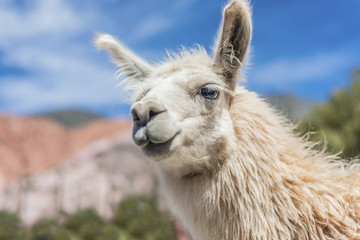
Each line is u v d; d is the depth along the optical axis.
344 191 3.29
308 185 3.22
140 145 3.11
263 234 3.08
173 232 10.06
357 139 12.41
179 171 3.45
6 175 24.31
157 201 12.72
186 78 3.40
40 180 15.16
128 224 10.68
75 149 29.47
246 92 3.68
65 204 13.84
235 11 3.29
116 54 4.13
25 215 13.16
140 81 4.07
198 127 3.29
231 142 3.30
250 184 3.19
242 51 3.43
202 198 3.32
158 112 3.13
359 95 14.01
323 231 3.11
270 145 3.32
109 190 14.45
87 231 10.18
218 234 3.25
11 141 29.12
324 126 13.23
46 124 33.34
